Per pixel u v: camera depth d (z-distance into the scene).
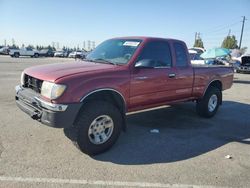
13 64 25.03
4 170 3.68
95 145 4.32
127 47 5.14
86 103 4.29
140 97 4.96
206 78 6.60
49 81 4.00
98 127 4.37
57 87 3.88
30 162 3.97
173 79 5.59
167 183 3.58
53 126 3.92
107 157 4.32
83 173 3.72
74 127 4.21
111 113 4.44
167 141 5.17
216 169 4.06
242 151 4.83
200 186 3.55
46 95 3.98
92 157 4.28
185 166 4.11
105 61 5.07
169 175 3.80
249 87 14.45
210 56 17.80
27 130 5.32
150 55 5.16
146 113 7.23
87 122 4.19
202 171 3.97
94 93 4.25
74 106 3.97
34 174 3.62
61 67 4.59
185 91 6.04
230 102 9.67
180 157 4.44
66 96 3.92
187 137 5.46
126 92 4.68
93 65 4.75
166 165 4.12
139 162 4.18
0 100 7.98
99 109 4.28
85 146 4.23
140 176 3.73
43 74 4.24
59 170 3.77
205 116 6.98
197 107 6.91
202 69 6.47
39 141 4.78
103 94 4.52
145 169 3.95
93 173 3.74
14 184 3.35
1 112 6.59
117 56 5.09
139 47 4.99
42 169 3.77
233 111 8.12
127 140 5.12
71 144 4.71
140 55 4.96
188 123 6.48
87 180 3.54
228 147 5.00
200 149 4.84
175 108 7.95
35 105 4.21
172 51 5.65
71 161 4.08
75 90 3.99
